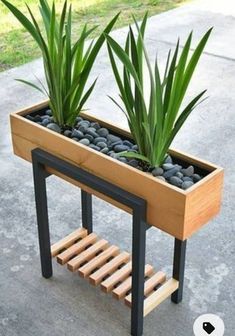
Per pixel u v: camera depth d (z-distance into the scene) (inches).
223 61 159.0
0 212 99.9
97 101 138.6
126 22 187.8
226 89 144.5
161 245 92.7
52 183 108.4
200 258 89.7
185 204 62.6
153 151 67.7
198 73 152.2
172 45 167.9
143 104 64.5
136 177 66.0
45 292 83.0
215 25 184.7
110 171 68.7
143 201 65.8
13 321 78.4
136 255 68.9
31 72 154.1
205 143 121.6
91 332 76.8
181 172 68.6
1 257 89.7
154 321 78.4
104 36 69.7
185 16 192.9
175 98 65.6
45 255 83.0
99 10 200.7
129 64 63.4
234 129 127.2
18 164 114.0
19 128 78.5
